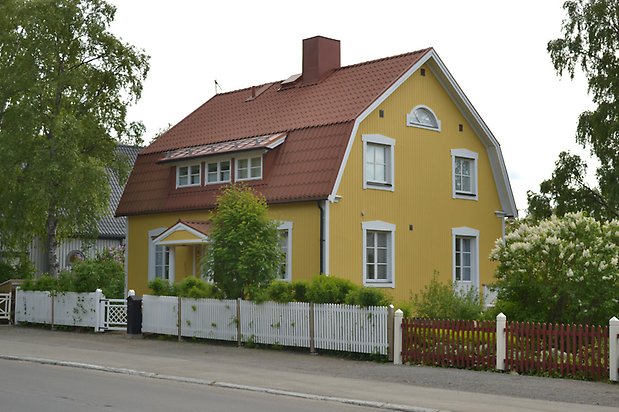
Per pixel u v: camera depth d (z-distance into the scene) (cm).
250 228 2319
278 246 2358
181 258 3094
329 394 1492
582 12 3622
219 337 2362
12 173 3278
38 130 3350
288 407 1348
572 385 1591
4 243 3591
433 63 3019
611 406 1370
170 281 2894
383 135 2845
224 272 2338
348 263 2691
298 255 2705
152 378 1727
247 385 1597
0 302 3197
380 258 2828
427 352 1889
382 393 1503
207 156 3019
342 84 3016
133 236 3397
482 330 1809
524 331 1750
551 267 2012
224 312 2352
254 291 2264
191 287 2497
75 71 3403
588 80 3612
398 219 2869
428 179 2997
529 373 1733
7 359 2045
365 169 2775
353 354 2036
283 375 1738
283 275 2739
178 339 2473
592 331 1655
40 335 2686
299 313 2153
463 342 1836
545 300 2044
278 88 3344
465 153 3152
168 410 1272
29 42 3391
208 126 3375
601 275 1956
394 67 2944
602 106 3484
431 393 1504
